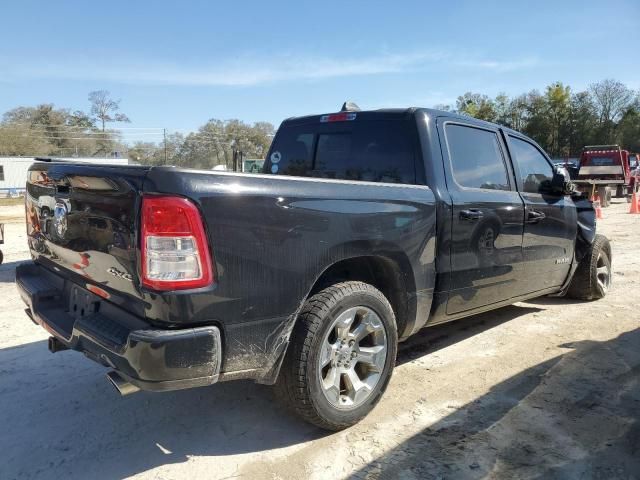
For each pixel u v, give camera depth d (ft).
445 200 12.29
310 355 9.59
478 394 12.21
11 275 25.66
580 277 19.80
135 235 8.29
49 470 9.33
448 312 12.94
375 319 10.75
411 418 11.07
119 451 9.94
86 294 10.27
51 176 10.68
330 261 9.91
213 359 8.40
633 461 9.51
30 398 12.12
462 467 9.30
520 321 17.90
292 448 9.98
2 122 231.71
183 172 8.23
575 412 11.34
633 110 239.91
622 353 14.79
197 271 8.20
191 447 10.05
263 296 8.96
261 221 8.86
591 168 77.00
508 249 14.42
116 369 8.55
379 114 13.58
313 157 15.05
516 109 263.49
